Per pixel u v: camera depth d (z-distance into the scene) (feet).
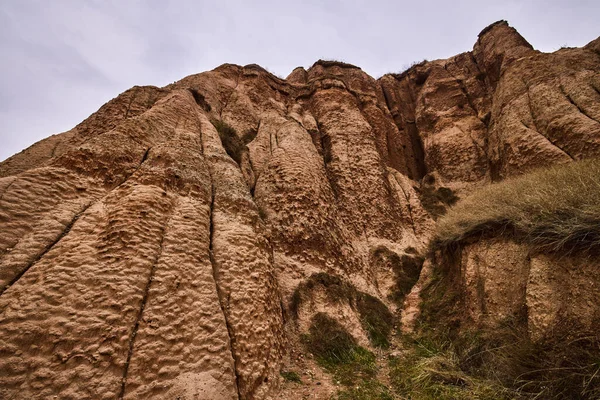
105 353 9.82
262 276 17.15
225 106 44.55
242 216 19.99
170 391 10.16
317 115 52.44
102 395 9.05
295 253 24.90
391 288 29.14
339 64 72.64
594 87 32.24
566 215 14.12
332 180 39.27
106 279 11.52
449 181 50.42
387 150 55.98
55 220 12.85
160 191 16.66
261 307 15.57
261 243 19.20
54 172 14.58
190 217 16.70
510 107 40.01
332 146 44.01
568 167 20.21
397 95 74.28
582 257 12.86
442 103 64.44
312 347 17.85
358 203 37.52
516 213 17.35
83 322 10.12
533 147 31.78
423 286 27.50
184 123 26.99
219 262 15.90
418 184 54.60
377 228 35.78
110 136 18.78
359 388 14.19
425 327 21.24
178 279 13.29
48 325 9.63
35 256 11.30
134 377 9.87
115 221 13.61
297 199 28.27
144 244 13.55
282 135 38.60
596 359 9.95
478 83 62.39
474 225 20.88
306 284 22.34
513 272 16.37
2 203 11.90
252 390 12.25
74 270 11.27
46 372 8.80
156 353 10.77
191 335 12.00
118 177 16.97
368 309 24.11
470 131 55.16
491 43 64.54
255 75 56.13
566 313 12.07
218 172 22.88
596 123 27.73
